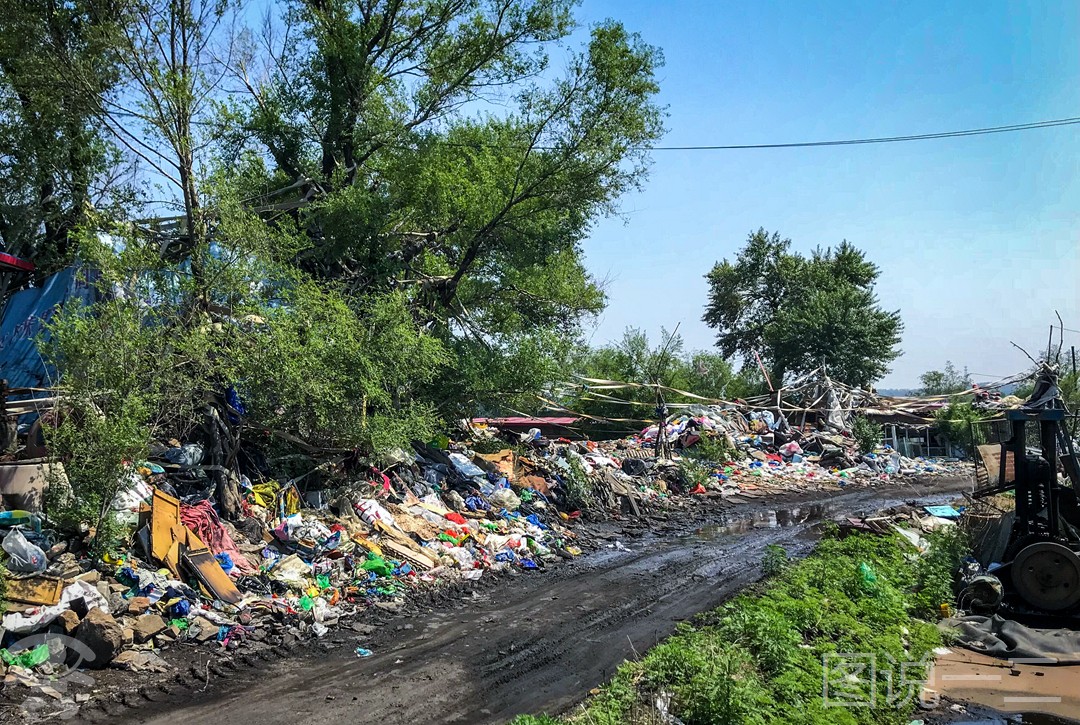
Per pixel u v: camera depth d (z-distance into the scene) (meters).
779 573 13.84
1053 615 12.02
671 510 23.30
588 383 31.47
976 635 11.27
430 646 9.91
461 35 21.64
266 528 13.16
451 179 19.84
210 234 13.98
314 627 10.28
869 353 55.81
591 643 10.15
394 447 15.78
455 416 21.11
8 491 10.66
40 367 15.78
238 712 7.64
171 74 13.61
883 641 10.02
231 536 12.41
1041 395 23.86
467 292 23.53
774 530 20.30
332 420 14.80
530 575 14.35
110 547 10.38
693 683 7.96
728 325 67.19
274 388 14.00
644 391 39.03
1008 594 12.49
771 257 65.81
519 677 8.85
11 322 17.50
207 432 13.79
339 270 20.31
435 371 17.67
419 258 22.00
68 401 10.91
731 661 8.06
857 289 59.97
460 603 12.18
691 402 40.91
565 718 7.66
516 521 17.53
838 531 17.52
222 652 9.27
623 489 23.00
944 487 31.58
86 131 19.06
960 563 13.66
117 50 14.19
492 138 22.30
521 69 21.92
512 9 20.83
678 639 8.99
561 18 21.16
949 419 42.09
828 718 7.79
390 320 15.84
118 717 7.42
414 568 13.40
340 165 20.72
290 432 15.20
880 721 8.26
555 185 20.05
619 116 19.62
